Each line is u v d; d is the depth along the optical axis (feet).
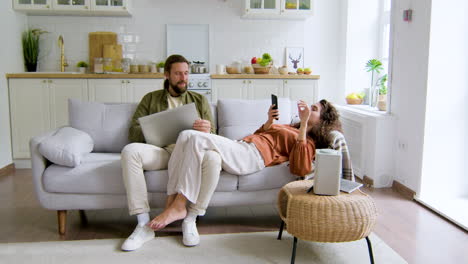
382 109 12.80
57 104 14.46
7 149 13.94
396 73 11.34
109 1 14.93
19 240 7.91
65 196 8.04
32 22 15.75
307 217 6.39
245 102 10.12
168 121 8.43
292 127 9.06
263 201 8.39
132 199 7.66
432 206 9.60
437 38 9.78
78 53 16.07
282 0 15.44
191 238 7.54
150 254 7.23
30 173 13.58
